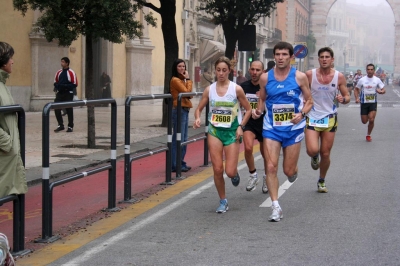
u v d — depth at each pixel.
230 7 25.28
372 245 6.89
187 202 9.41
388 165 12.93
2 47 6.47
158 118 24.77
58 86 18.95
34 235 7.79
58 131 18.67
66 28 14.67
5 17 24.64
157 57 37.72
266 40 71.25
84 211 9.13
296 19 90.88
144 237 7.42
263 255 6.57
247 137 9.82
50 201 7.28
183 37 42.91
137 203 9.42
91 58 15.25
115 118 8.86
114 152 8.92
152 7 20.03
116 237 7.45
